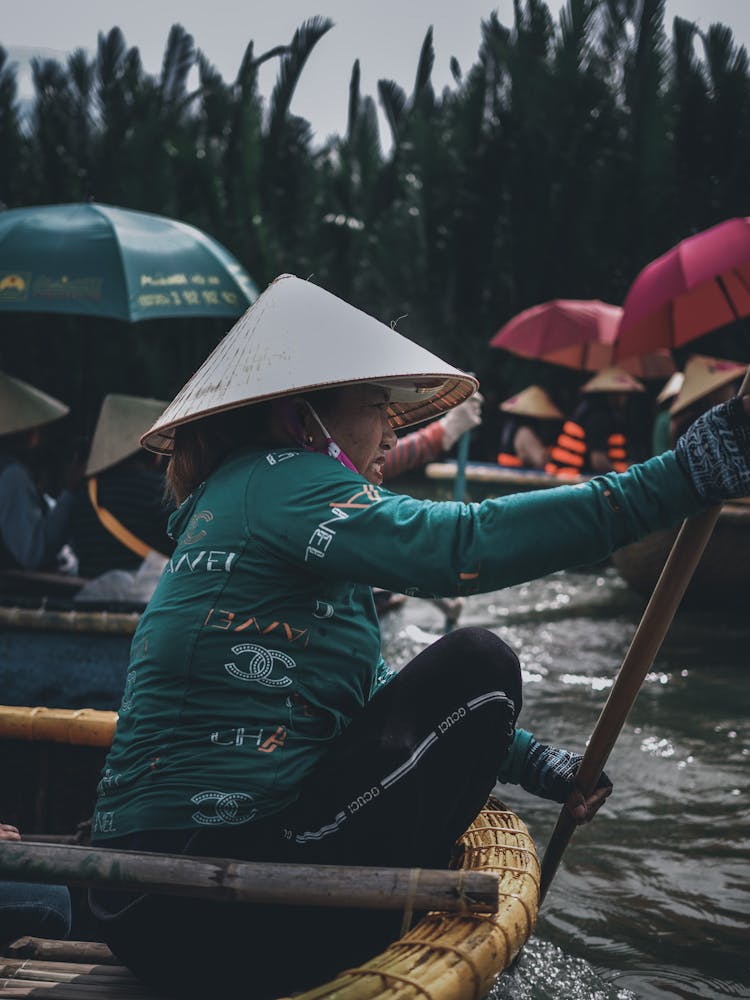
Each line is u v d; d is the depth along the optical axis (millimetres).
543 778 2465
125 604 4586
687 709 5281
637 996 2730
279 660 2016
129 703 2092
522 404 10797
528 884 2055
